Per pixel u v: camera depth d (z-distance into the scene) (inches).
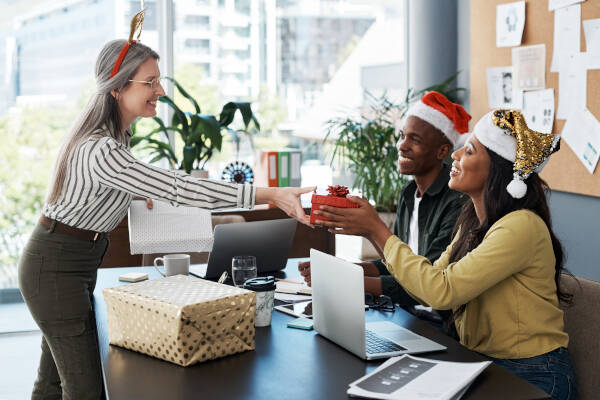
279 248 90.6
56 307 78.0
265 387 52.2
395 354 59.2
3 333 159.5
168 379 53.9
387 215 158.4
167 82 168.4
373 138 159.9
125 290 61.5
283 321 70.5
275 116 179.2
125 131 86.0
